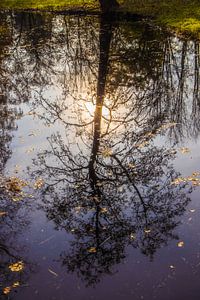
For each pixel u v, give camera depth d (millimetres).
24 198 10680
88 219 9648
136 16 32250
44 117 15922
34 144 13633
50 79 20656
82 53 24547
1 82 20484
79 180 11375
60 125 15125
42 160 12578
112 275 7793
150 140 13453
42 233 9234
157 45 24188
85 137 14047
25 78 20984
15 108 16953
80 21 32719
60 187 11094
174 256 8141
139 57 22609
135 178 11320
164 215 9602
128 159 12328
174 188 10688
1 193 10945
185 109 15859
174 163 11914
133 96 17516
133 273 7805
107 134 14141
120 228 9250
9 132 14578
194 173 11258
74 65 22578
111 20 32219
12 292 7559
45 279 7828
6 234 9297
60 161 12492
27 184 11312
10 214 10055
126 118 15438
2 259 8500
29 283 7754
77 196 10625
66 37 28250
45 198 10617
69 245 8766
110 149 13023
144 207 9977
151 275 7703
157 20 29641
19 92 19000
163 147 12922
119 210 9945
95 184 11133
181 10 30531
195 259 7996
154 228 9141
